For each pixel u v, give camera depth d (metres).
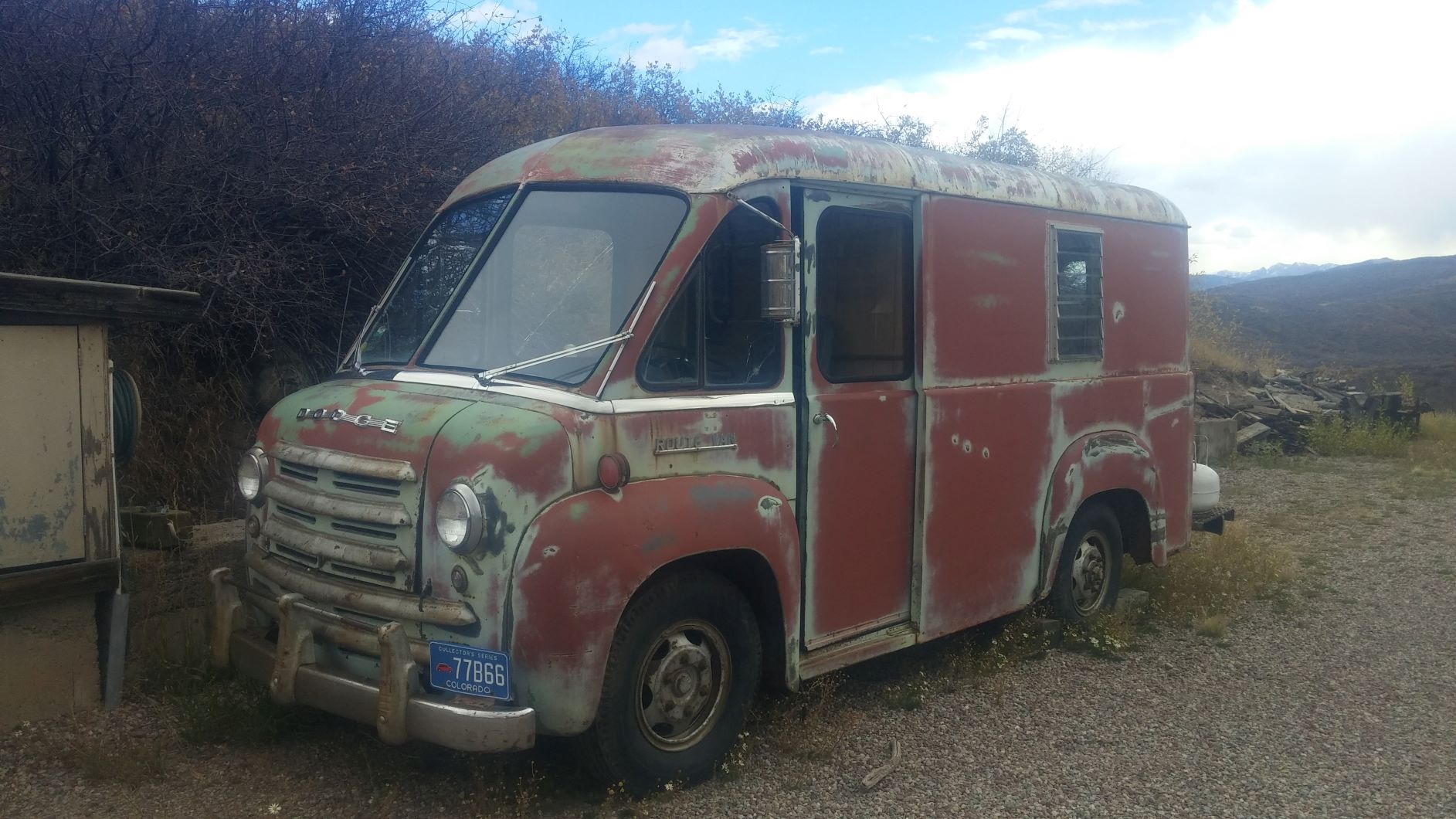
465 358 4.45
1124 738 5.13
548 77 10.68
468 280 4.62
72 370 4.57
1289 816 4.36
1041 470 6.14
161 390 6.61
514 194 4.75
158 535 5.39
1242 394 17.23
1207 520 8.30
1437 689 5.89
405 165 7.12
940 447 5.46
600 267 4.40
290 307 6.88
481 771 4.30
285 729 4.61
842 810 4.27
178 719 4.68
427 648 3.83
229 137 6.61
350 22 7.32
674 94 13.28
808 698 5.28
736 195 4.49
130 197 6.29
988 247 5.80
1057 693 5.70
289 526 4.30
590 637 3.82
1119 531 7.00
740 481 4.43
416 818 4.01
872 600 5.17
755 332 4.61
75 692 4.68
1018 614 6.38
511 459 3.75
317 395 4.58
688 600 4.27
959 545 5.59
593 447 3.94
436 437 3.90
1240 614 7.32
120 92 6.38
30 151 6.25
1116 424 6.77
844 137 5.20
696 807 4.22
